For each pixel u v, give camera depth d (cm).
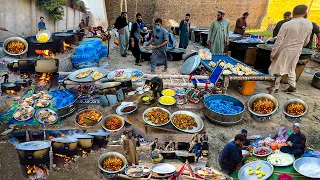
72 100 534
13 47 710
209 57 775
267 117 526
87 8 1614
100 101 557
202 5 1978
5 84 556
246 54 861
